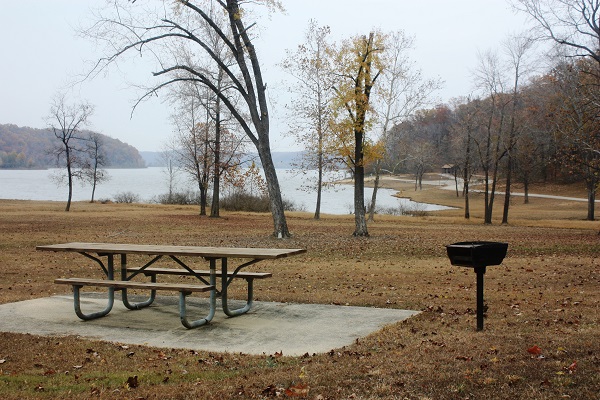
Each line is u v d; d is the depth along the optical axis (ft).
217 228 105.70
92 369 19.71
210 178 148.56
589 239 85.97
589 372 17.31
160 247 28.66
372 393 16.28
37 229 97.60
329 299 33.27
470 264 23.62
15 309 30.30
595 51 84.74
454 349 20.68
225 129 137.39
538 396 15.64
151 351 22.06
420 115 193.98
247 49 77.92
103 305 31.42
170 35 74.13
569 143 104.42
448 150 294.66
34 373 19.19
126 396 16.62
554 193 274.77
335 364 19.25
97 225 109.29
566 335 22.66
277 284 41.39
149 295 35.45
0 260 57.00
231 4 75.41
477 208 228.22
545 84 138.92
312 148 132.98
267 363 19.83
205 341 23.65
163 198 222.28
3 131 601.62
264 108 80.02
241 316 28.45
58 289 39.17
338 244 74.23
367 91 86.69
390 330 24.80
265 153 80.84
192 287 25.34
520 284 40.65
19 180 583.58
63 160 247.29
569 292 36.42
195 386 17.43
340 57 85.61
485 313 28.73
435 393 16.12
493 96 152.46
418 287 39.09
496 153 154.10
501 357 19.30
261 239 80.59
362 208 87.97
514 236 92.84
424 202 258.16
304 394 16.31
